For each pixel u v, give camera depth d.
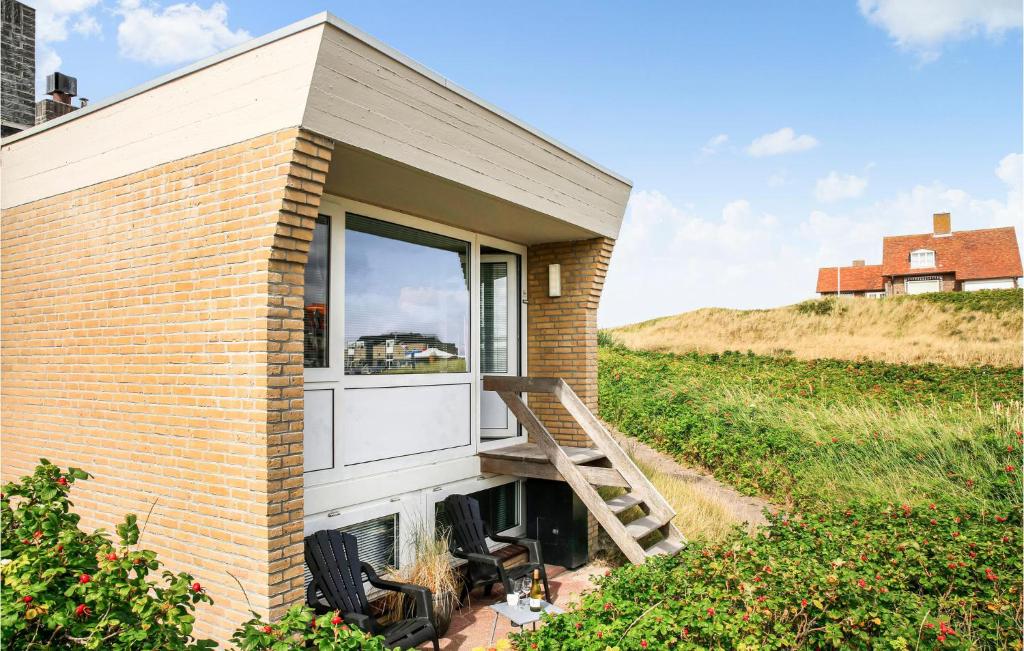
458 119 5.42
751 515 10.41
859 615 4.41
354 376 6.07
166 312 5.10
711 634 4.27
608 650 4.08
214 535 4.71
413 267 6.91
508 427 8.45
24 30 8.67
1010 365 13.65
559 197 6.95
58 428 6.05
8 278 6.63
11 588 2.76
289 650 3.50
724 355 17.34
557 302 8.49
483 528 6.70
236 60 4.58
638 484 6.98
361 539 6.07
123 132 5.43
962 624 5.11
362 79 4.54
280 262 4.53
